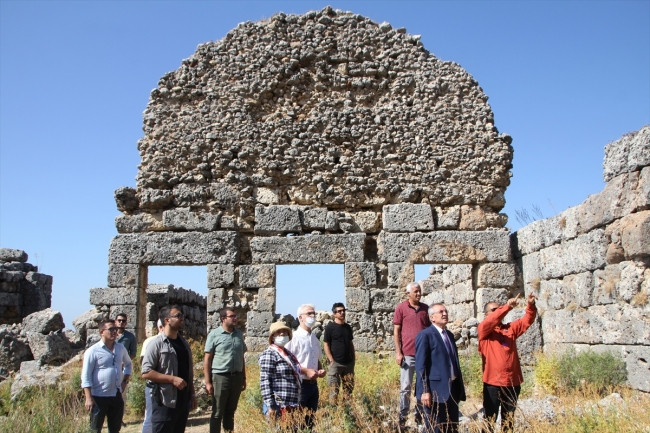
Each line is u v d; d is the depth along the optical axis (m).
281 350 9.49
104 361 10.09
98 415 9.92
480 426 9.49
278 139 18.56
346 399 10.86
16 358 18.84
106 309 18.02
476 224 18.17
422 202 18.31
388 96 18.83
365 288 17.77
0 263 25.27
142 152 18.72
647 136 11.38
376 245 18.41
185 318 24.50
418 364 9.24
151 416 8.77
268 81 18.80
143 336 18.38
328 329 12.29
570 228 14.53
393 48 19.06
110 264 18.17
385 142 18.53
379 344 17.53
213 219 18.25
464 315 19.80
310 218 18.19
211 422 10.24
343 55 18.97
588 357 12.69
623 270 12.14
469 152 18.48
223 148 18.62
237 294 18.02
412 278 17.73
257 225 18.16
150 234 18.25
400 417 10.61
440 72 18.94
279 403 9.25
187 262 18.11
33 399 13.56
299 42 19.02
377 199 18.34
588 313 13.73
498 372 9.50
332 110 18.72
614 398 10.66
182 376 9.03
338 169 18.36
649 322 11.46
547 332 15.99
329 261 17.95
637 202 11.70
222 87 18.86
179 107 18.86
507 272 17.83
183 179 18.53
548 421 9.33
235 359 10.35
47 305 25.44
